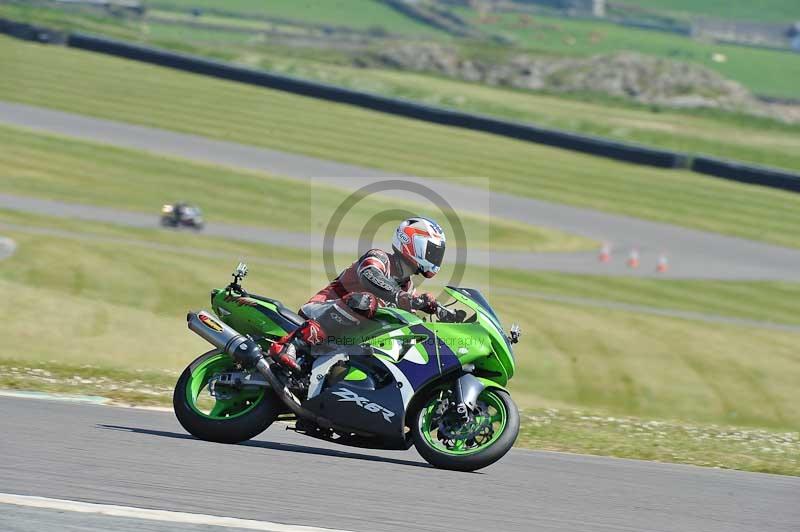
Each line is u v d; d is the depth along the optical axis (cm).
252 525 1482
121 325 7281
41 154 16488
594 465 2606
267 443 2511
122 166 16475
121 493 1636
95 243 11356
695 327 10256
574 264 13862
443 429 2347
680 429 3919
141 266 10325
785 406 7406
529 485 2152
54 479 1698
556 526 1705
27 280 9306
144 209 14275
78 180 15350
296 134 19875
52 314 7262
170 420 2736
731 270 14250
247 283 10062
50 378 3691
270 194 15800
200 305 9044
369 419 2347
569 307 10812
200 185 15900
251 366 2394
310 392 2375
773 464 2969
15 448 1948
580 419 3941
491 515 1752
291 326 2459
